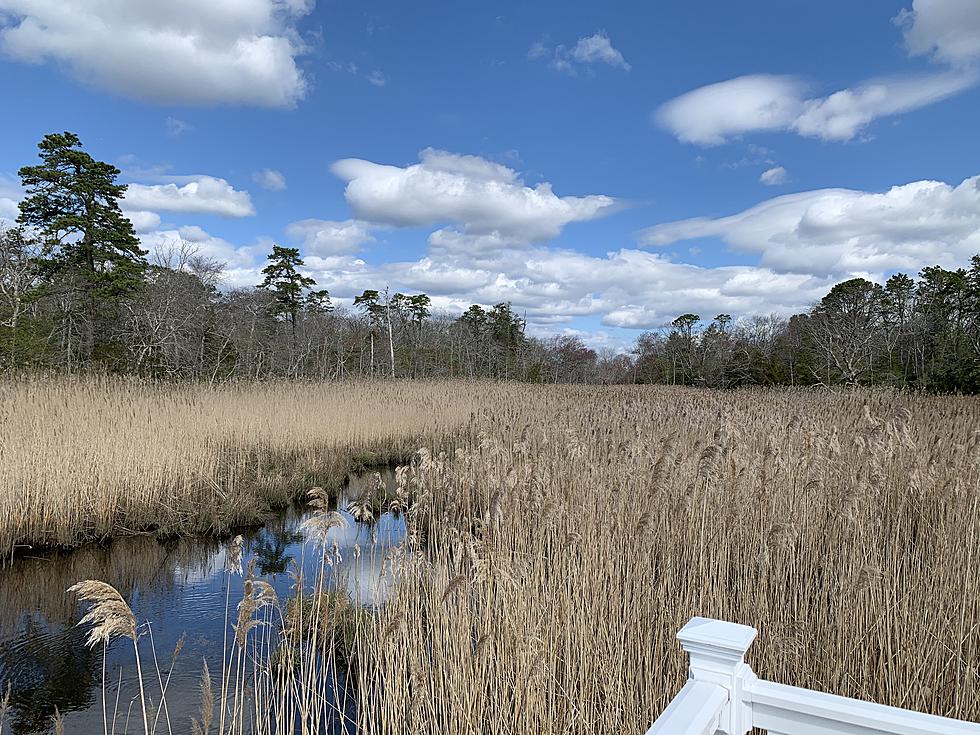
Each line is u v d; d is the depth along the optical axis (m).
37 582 8.03
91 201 26.47
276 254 39.16
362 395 19.09
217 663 5.86
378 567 7.17
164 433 11.63
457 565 4.90
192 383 17.45
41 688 5.56
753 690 2.09
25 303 22.91
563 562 5.41
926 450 8.18
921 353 31.44
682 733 1.75
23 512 9.01
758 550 5.78
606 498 6.72
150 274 28.25
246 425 13.97
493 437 10.70
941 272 39.97
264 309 36.28
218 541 9.65
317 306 43.28
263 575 8.12
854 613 4.65
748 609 5.11
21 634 6.60
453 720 4.20
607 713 4.23
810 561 5.69
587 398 23.16
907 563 5.29
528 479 6.57
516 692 4.31
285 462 13.37
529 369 53.09
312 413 15.68
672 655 4.61
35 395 11.95
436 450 14.73
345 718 4.72
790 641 4.54
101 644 6.34
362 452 14.91
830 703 1.96
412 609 4.98
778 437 9.05
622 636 4.56
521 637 4.42
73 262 26.19
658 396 24.52
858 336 33.12
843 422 11.81
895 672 4.36
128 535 9.66
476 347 51.97
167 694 5.35
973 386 21.22
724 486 6.51
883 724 1.86
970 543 5.24
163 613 7.09
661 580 5.27
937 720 1.82
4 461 9.30
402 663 4.56
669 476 7.02
